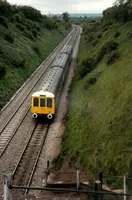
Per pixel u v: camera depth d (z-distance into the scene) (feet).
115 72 105.40
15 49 168.76
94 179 57.98
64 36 355.36
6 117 100.27
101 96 94.27
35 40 227.40
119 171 57.82
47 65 183.93
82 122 84.53
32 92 128.88
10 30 199.93
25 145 79.77
